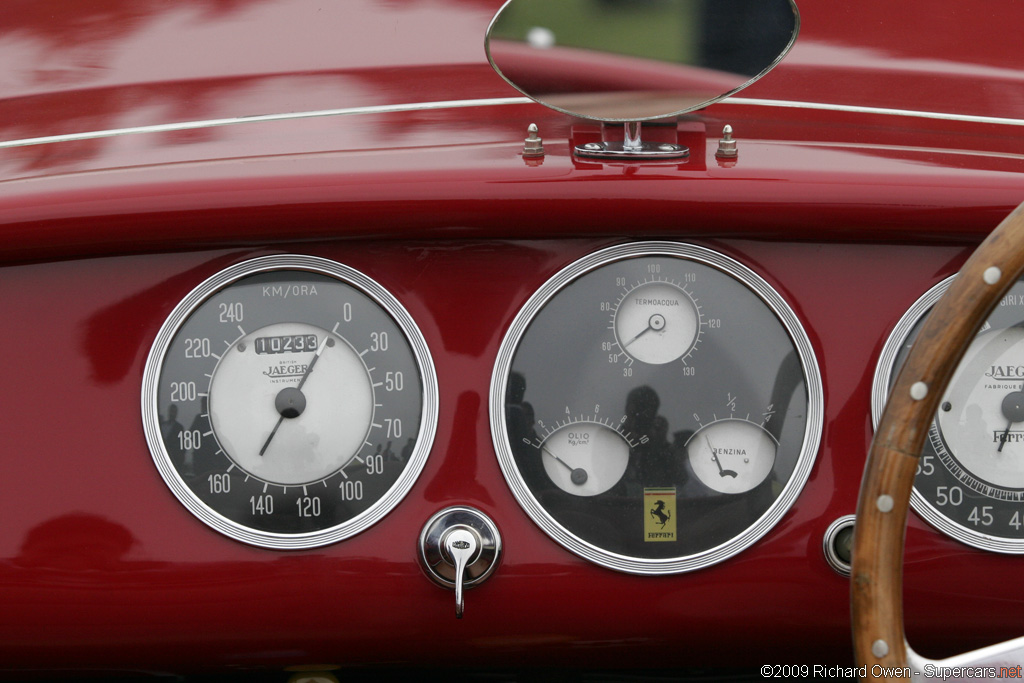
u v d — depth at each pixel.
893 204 1.25
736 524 1.27
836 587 1.27
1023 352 1.28
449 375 1.26
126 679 1.32
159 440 1.26
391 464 1.26
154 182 1.25
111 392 1.26
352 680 1.33
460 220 1.25
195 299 1.26
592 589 1.27
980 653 1.13
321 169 1.26
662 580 1.27
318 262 1.26
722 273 1.27
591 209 1.25
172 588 1.26
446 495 1.26
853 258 1.27
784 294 1.27
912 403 1.12
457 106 1.33
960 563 1.27
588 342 1.27
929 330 1.12
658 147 1.28
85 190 1.25
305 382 1.27
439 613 1.26
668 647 1.28
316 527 1.26
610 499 1.27
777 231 1.26
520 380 1.27
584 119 1.31
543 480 1.27
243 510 1.26
